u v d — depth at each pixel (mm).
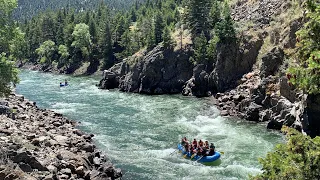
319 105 26547
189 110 40281
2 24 24797
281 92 33562
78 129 32531
